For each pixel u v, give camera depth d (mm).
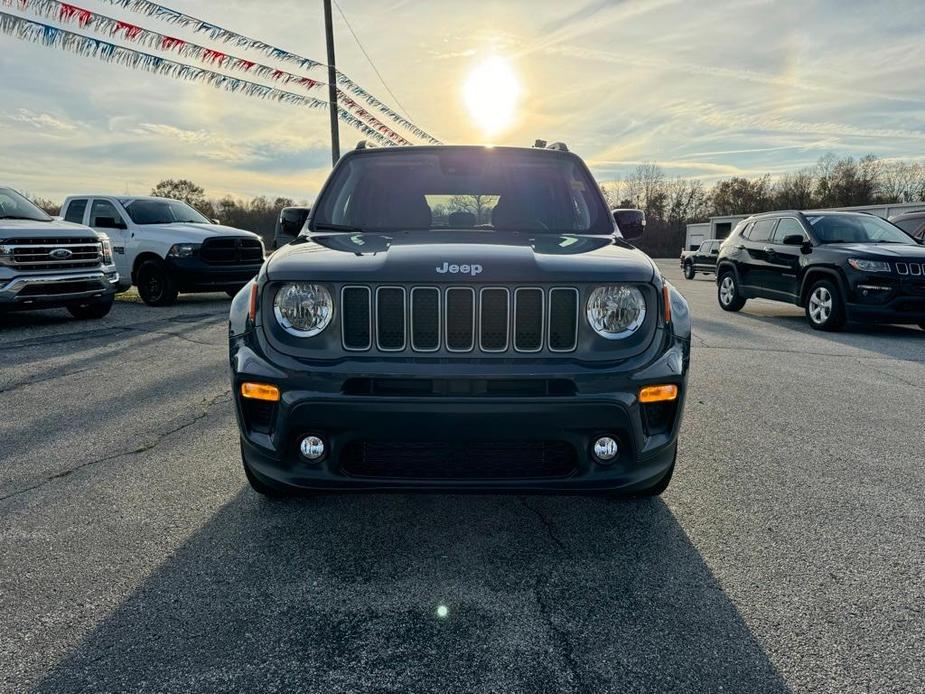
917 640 1874
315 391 2154
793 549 2428
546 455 2234
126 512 2699
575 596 2105
